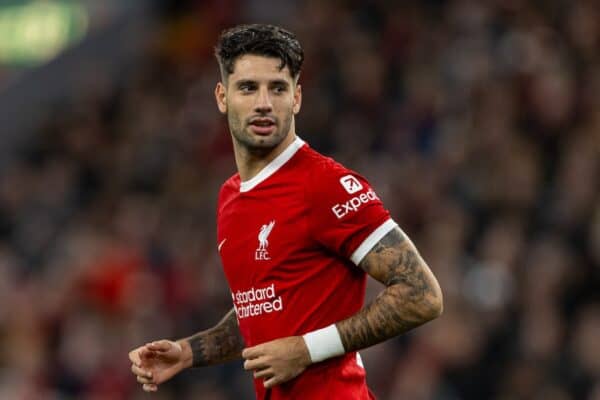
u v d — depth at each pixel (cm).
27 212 5400
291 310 1588
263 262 1596
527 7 4659
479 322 3400
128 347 3903
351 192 1562
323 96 4891
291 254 1582
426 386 3291
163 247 4406
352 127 4666
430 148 4331
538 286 3406
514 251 3538
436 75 4666
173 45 6119
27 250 5075
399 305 1531
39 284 4547
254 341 1628
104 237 4703
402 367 3388
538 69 4244
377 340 1550
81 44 6512
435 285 1548
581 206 3553
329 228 1562
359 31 5169
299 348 1548
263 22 5925
